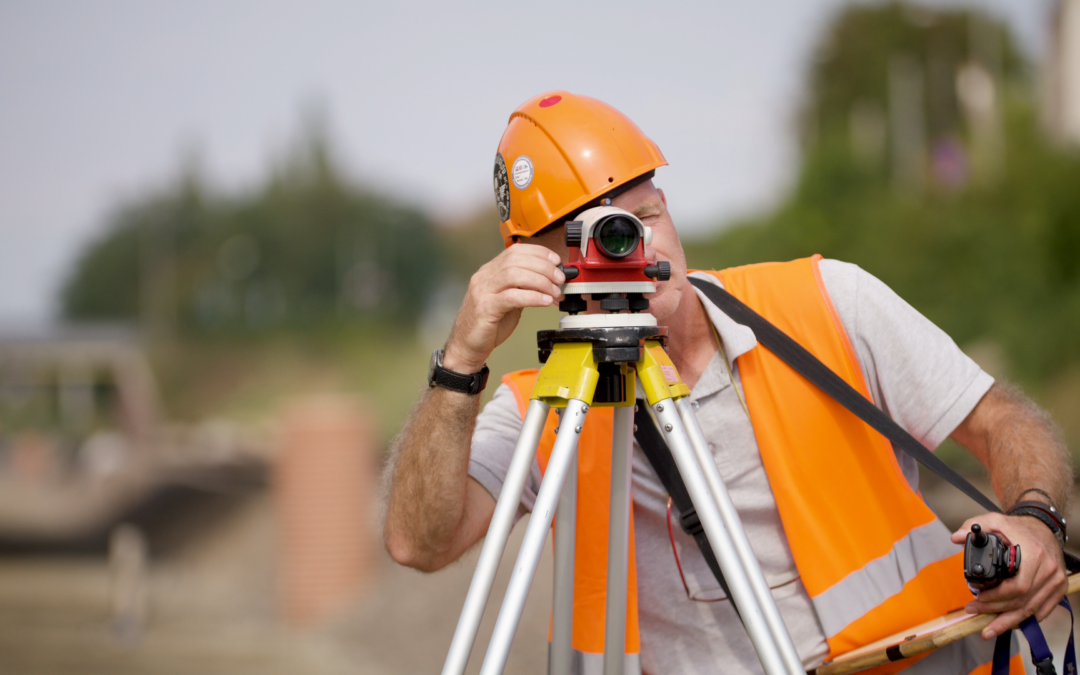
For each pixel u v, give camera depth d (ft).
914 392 5.51
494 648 3.98
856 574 5.34
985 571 4.40
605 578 5.64
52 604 49.65
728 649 5.57
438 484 5.30
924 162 84.12
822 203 79.87
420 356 168.25
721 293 5.69
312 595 38.88
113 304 250.16
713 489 4.24
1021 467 5.11
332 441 39.91
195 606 46.68
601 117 5.30
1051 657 4.61
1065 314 46.37
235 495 87.40
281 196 244.01
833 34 130.93
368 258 232.12
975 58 117.08
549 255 4.50
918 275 59.16
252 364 185.16
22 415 184.24
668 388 4.31
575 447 4.23
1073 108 74.28
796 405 5.52
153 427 172.55
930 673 5.24
